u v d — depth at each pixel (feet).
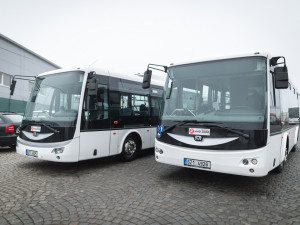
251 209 12.27
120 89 23.00
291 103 23.40
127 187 15.67
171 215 11.45
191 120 15.33
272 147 14.46
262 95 13.93
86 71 19.76
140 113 25.22
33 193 14.33
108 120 21.38
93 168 20.86
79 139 18.75
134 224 10.50
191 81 16.51
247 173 13.21
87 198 13.58
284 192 14.89
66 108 19.34
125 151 23.31
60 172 19.44
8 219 10.85
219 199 13.64
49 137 18.70
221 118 14.39
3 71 55.21
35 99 21.11
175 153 15.69
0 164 22.00
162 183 16.60
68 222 10.63
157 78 29.04
